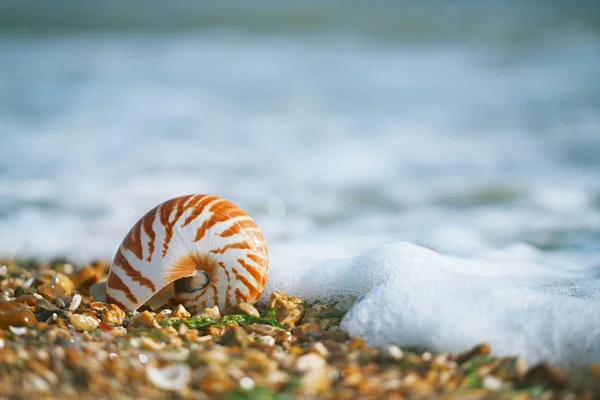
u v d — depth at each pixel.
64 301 8.20
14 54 32.75
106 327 7.02
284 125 21.59
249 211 13.65
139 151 18.16
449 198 14.74
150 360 5.88
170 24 40.59
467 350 6.21
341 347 6.38
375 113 23.33
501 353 6.12
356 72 30.12
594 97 24.80
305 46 36.03
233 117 22.44
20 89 25.69
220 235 7.39
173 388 5.38
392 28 39.38
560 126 21.16
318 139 19.97
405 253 7.92
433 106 24.19
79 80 27.55
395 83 28.03
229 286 7.45
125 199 14.20
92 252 11.27
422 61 32.38
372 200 14.59
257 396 5.20
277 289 8.25
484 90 26.44
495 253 10.81
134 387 5.39
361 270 7.91
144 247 7.42
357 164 17.48
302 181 15.82
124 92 25.73
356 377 5.58
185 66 30.98
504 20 39.66
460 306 6.54
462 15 40.91
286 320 7.43
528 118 22.22
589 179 16.03
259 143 19.39
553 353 6.10
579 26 38.53
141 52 34.09
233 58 33.03
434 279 7.25
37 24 39.81
